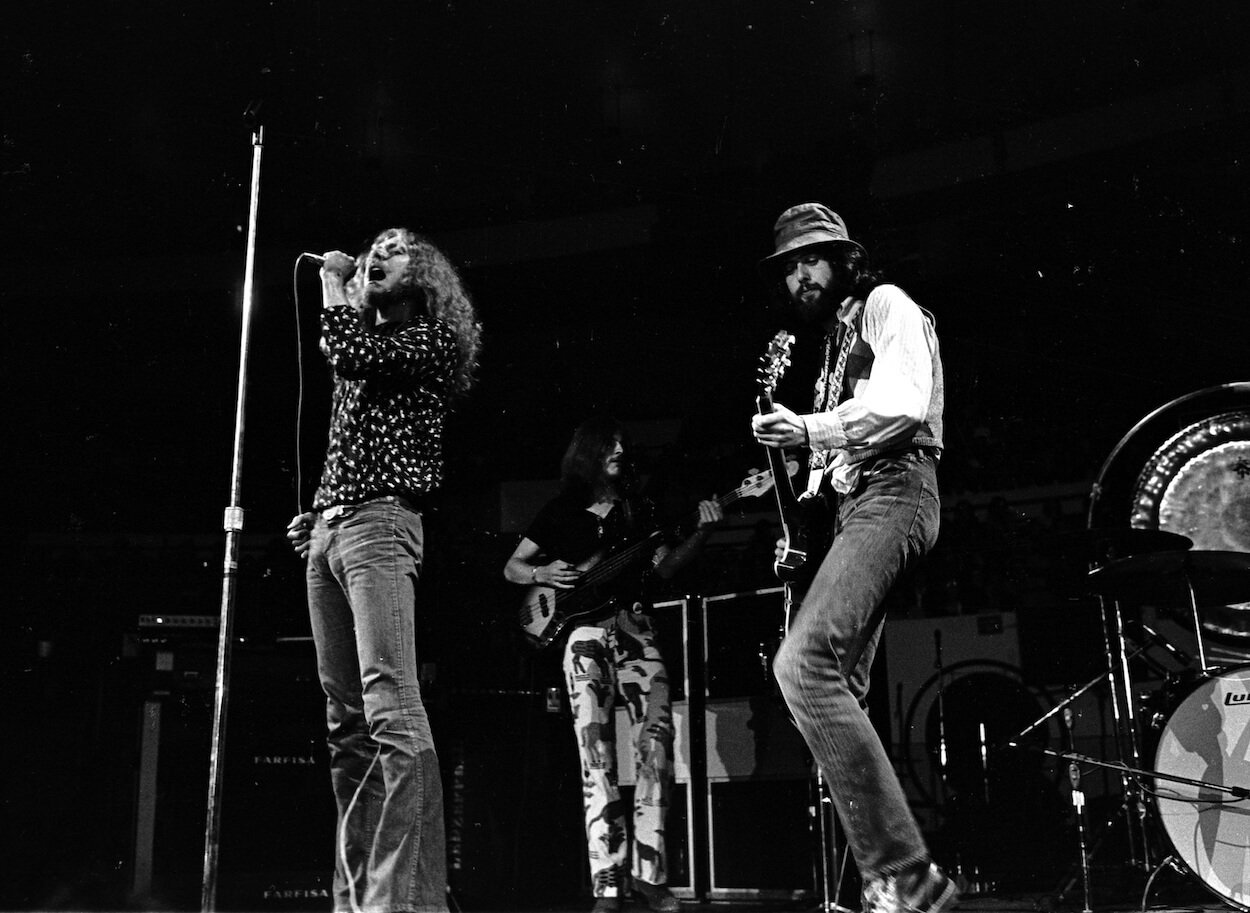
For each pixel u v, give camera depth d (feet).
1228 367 29.60
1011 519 24.80
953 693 18.47
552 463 33.73
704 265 33.40
